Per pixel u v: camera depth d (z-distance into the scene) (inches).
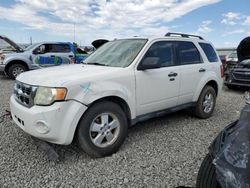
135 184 108.6
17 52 430.3
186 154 137.7
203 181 82.5
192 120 200.8
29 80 125.6
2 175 113.6
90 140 126.1
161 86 159.9
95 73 130.8
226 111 233.9
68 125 116.7
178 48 178.1
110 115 133.7
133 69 144.3
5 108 224.8
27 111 117.7
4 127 174.7
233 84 335.9
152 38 162.2
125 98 138.1
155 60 144.6
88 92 121.7
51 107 114.0
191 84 184.1
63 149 141.3
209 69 200.2
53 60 436.8
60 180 110.9
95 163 126.2
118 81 135.4
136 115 149.3
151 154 137.0
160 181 111.0
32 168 120.4
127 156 134.2
